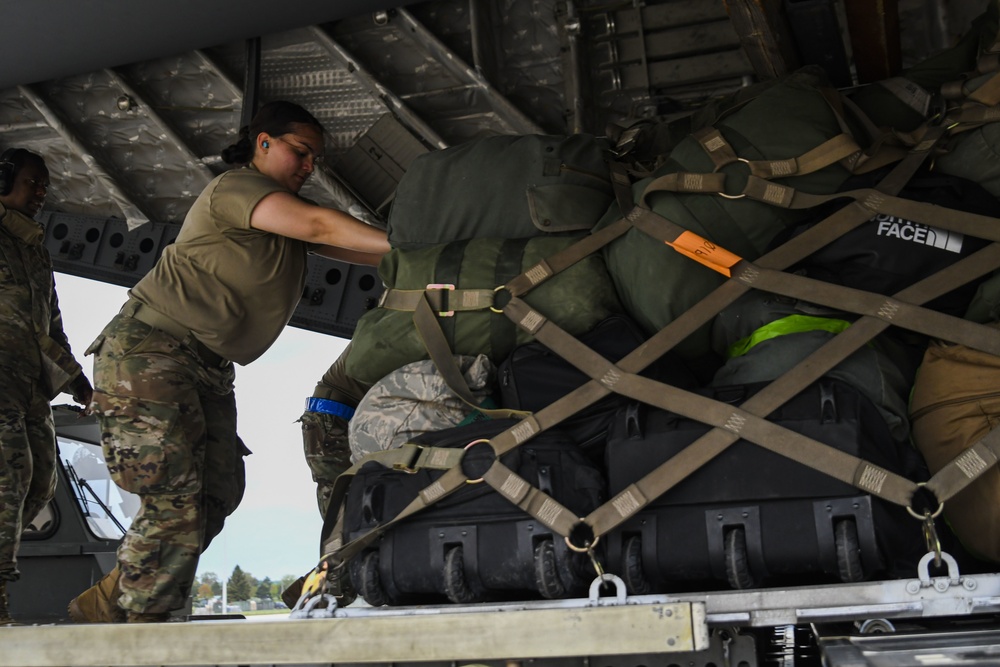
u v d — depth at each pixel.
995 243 1.90
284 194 2.89
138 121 4.74
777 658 2.57
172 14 4.16
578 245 2.16
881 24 2.84
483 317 2.17
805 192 2.07
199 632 1.87
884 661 1.38
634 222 2.12
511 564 1.91
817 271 2.03
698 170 2.12
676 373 2.12
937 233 1.94
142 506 2.96
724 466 1.84
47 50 4.39
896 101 2.42
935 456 1.94
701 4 3.98
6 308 3.49
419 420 2.19
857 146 2.08
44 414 3.69
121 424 2.90
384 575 2.02
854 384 1.90
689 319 2.02
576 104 4.12
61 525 5.25
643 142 2.71
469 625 1.73
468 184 2.33
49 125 4.81
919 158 2.05
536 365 2.11
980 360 1.89
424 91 4.41
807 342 1.95
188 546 2.93
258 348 3.09
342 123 4.53
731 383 2.02
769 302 2.03
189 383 2.98
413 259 2.30
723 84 4.04
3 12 4.04
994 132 2.03
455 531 1.96
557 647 1.68
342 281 4.59
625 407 2.00
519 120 4.27
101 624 1.96
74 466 5.41
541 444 1.98
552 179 2.29
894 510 1.78
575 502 1.91
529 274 2.14
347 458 3.32
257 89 4.45
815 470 1.79
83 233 4.98
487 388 2.23
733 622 1.73
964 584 1.65
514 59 4.26
